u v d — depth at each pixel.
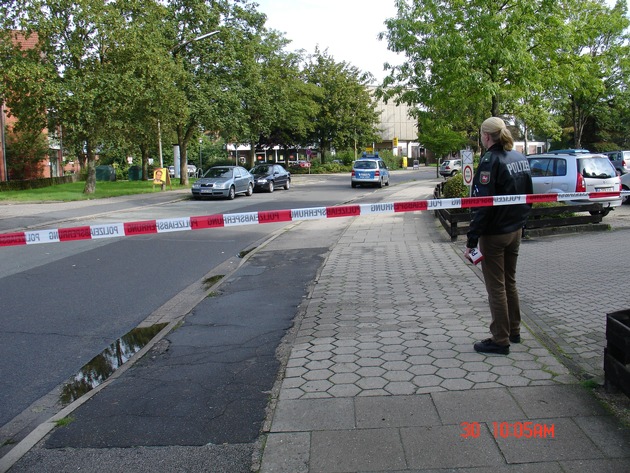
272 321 6.10
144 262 9.89
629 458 2.96
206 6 28.95
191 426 3.63
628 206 16.95
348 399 3.79
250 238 12.70
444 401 3.69
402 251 9.94
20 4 22.44
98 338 5.79
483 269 4.54
